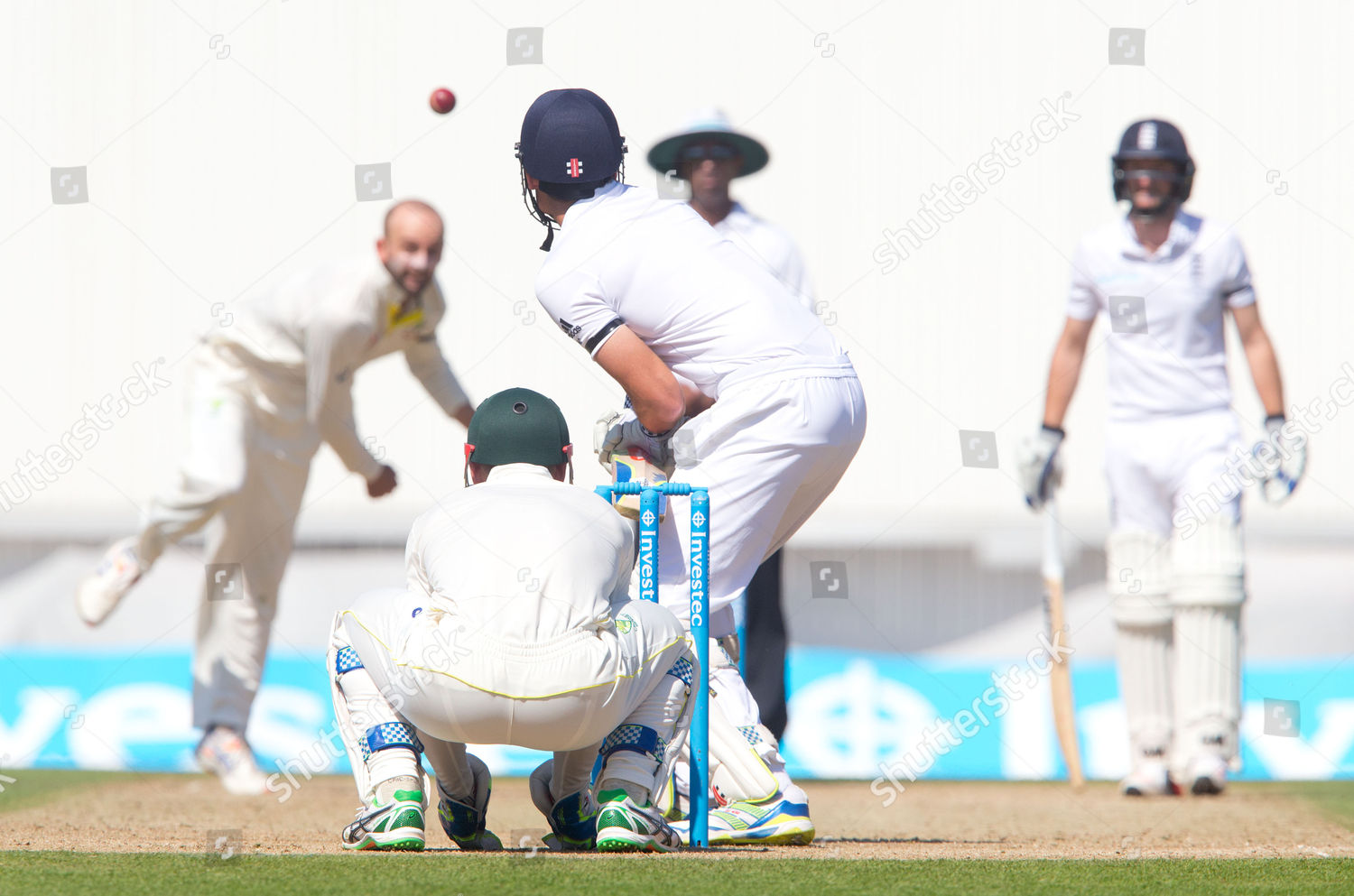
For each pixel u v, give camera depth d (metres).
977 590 20.92
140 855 7.42
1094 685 18.53
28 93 21.44
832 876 6.62
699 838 8.38
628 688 7.36
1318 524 20.23
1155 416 14.88
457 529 7.49
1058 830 10.91
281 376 15.68
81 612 16.59
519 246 19.70
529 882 6.25
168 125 20.98
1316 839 9.98
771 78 21.52
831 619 20.61
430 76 20.06
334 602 20.23
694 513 8.45
